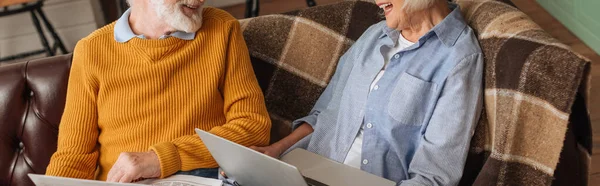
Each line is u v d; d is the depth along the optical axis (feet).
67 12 10.94
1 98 6.22
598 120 8.33
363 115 5.83
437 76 5.44
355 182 4.92
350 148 5.89
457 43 5.42
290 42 6.56
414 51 5.63
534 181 4.80
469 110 5.25
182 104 5.73
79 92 5.79
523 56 4.89
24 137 6.30
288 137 6.08
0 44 10.77
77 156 5.68
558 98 4.56
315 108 6.30
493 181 4.91
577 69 4.47
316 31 6.54
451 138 5.22
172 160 5.38
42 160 6.32
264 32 6.58
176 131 5.70
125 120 5.72
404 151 5.58
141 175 5.29
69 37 11.19
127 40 5.69
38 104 6.26
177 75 5.72
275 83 6.59
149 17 5.66
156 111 5.69
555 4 10.69
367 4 6.57
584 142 4.81
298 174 4.23
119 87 5.70
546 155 4.71
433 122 5.34
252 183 5.12
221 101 5.96
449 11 5.69
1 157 6.28
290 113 6.63
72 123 5.77
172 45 5.68
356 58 6.16
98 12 11.69
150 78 5.66
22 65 6.34
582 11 9.77
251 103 5.84
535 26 5.24
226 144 4.59
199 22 5.67
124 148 5.75
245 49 6.05
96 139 5.90
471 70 5.31
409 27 5.62
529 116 4.79
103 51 5.73
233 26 5.96
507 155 4.88
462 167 5.21
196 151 5.54
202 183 5.14
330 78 6.55
